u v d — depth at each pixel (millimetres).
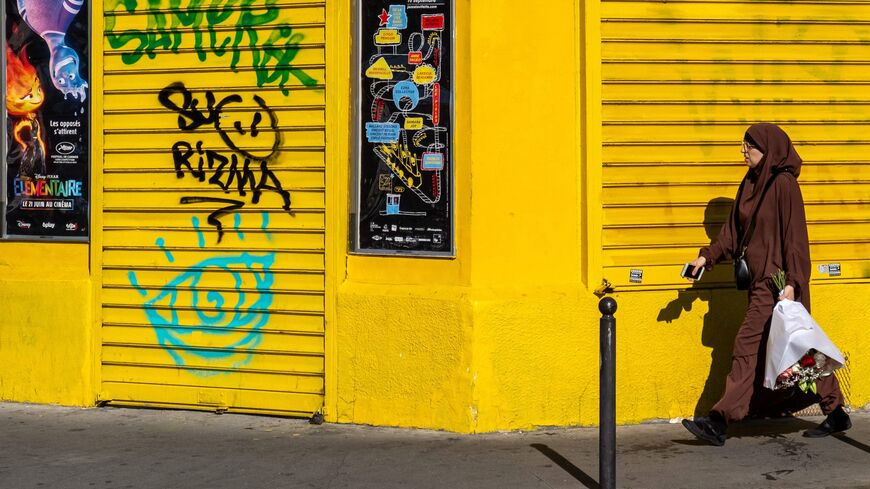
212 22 7488
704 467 6281
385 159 7172
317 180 7324
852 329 7520
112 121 7695
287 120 7367
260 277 7457
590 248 7148
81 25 7770
